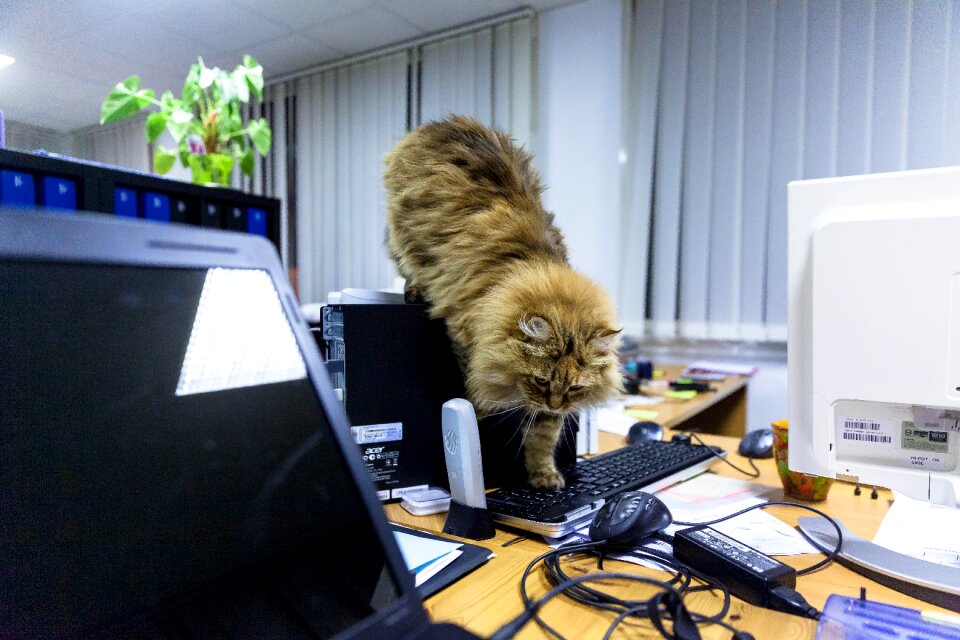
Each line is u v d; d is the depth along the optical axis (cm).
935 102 246
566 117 338
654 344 320
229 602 43
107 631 38
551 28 340
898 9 251
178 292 47
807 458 77
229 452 46
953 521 86
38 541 37
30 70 404
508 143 148
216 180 218
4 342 37
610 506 79
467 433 82
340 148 416
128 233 45
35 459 37
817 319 73
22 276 38
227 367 48
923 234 66
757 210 285
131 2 316
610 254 328
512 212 127
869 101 258
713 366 278
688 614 56
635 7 314
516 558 75
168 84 431
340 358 95
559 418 110
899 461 72
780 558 75
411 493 98
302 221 441
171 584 41
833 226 71
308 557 47
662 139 308
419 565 68
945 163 245
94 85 427
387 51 382
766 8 279
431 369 104
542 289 117
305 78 427
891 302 68
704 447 125
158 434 43
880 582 69
